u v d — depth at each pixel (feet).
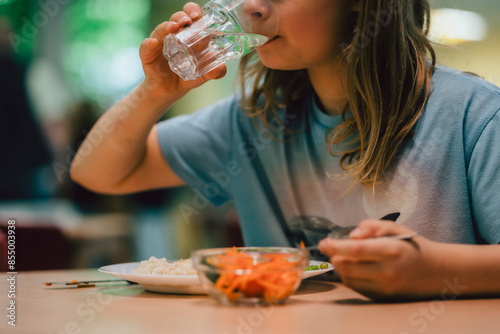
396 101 3.70
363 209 3.93
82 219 9.24
